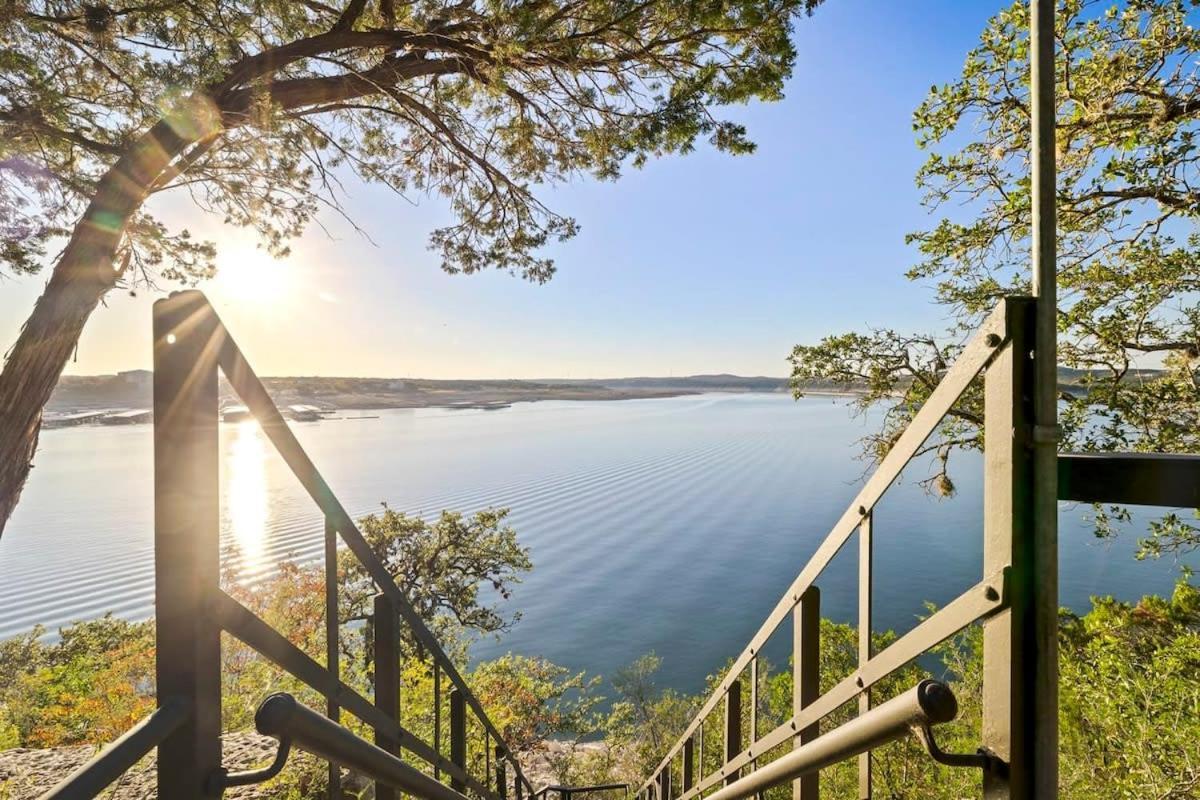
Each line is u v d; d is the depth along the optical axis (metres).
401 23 4.70
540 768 19.92
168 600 0.90
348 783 3.39
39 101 4.13
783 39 4.19
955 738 7.61
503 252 6.36
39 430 3.74
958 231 6.80
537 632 50.78
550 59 4.42
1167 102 5.10
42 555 50.88
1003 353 0.88
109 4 3.82
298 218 6.33
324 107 5.15
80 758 4.54
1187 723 4.79
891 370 8.52
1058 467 0.90
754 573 66.25
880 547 71.31
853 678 1.28
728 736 2.47
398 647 1.85
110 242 3.93
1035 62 0.89
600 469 132.75
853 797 7.17
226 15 4.07
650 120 4.67
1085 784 5.64
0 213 5.01
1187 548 5.66
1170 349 5.77
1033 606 0.86
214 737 0.93
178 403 0.91
